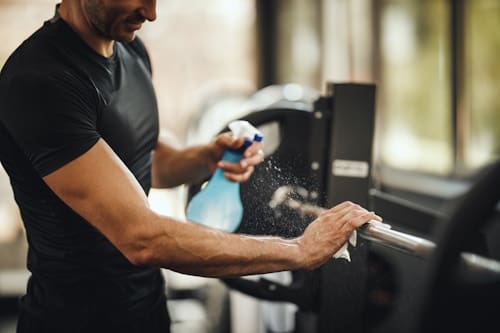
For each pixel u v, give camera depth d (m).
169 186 2.43
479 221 1.17
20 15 7.10
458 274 1.18
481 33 4.04
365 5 5.39
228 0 7.79
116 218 1.66
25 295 2.08
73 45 1.81
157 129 2.11
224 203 2.21
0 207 6.14
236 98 5.75
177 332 4.67
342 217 1.68
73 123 1.73
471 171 4.17
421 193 4.54
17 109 1.74
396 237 1.55
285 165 2.35
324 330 2.19
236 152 2.26
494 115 3.98
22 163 1.84
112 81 1.91
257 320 3.88
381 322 2.28
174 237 1.64
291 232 2.07
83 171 1.70
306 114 2.45
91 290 1.96
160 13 7.68
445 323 1.18
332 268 2.12
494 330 1.18
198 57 7.78
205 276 1.68
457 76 4.28
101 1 1.74
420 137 4.73
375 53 5.30
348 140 2.37
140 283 2.04
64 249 1.92
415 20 4.71
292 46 7.24
